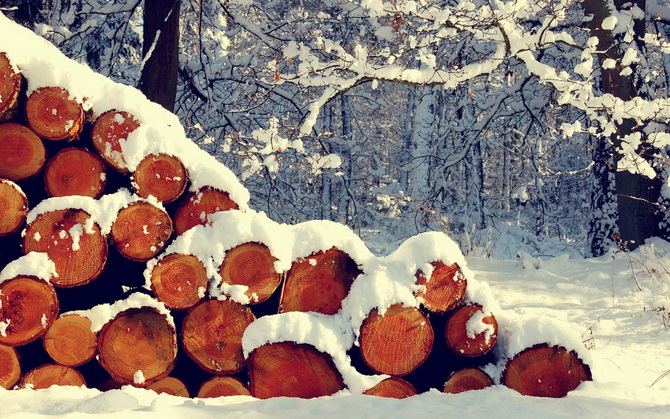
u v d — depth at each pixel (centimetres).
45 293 387
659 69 1191
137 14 1498
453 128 1602
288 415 316
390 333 399
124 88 427
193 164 430
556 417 306
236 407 334
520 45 781
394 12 744
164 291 401
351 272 416
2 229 398
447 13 751
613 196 1201
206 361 400
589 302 805
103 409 303
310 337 391
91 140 418
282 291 412
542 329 409
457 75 790
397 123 2584
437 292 408
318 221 426
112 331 394
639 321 705
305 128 805
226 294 402
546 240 1852
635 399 380
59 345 391
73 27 1330
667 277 858
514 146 1966
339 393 387
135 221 410
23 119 418
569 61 1336
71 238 398
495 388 395
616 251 1036
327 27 1110
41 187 429
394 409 331
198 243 407
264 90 1212
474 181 1905
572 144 2114
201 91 1203
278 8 1683
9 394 352
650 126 1023
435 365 420
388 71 792
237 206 433
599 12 1076
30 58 411
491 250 1459
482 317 409
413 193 1731
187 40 1455
